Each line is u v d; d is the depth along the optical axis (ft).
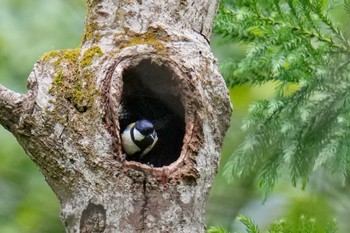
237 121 49.57
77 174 29.91
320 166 37.55
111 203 29.45
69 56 31.22
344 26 36.09
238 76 37.88
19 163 55.77
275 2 36.27
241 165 36.42
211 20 33.09
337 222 36.65
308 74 35.55
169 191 29.63
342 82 34.88
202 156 30.55
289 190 48.65
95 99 30.12
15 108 30.81
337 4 36.83
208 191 30.81
